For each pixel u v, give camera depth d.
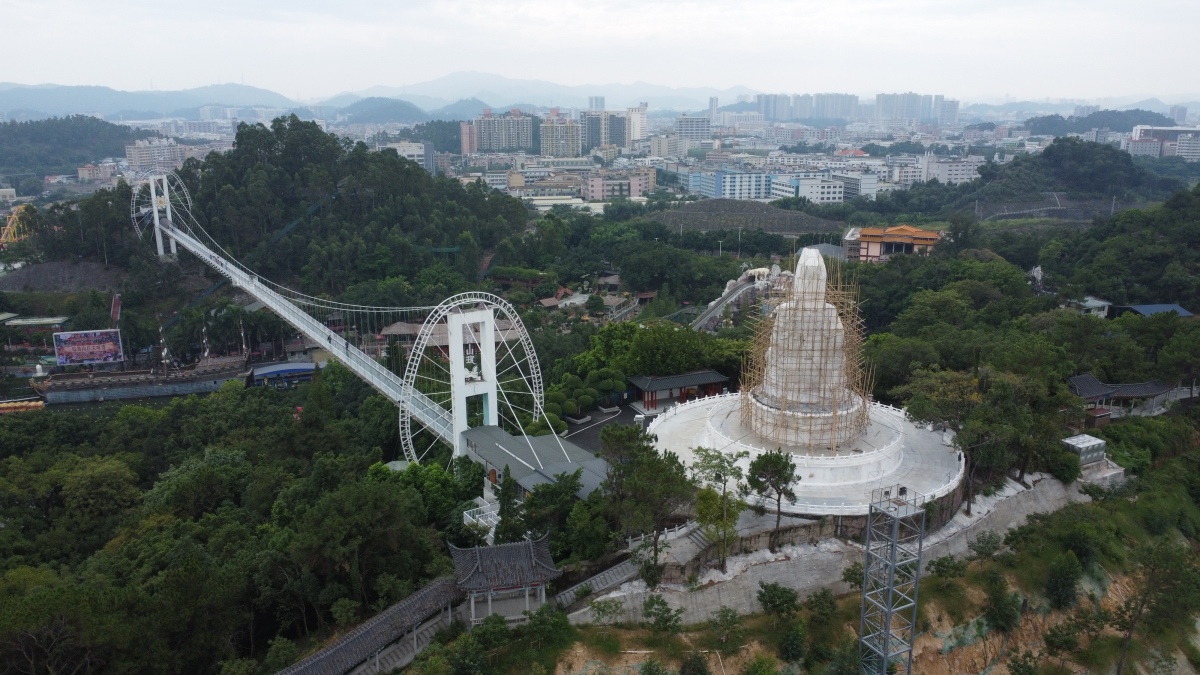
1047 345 109.00
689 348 130.75
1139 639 80.88
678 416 107.81
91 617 53.38
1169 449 109.38
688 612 70.50
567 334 168.25
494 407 114.31
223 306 185.88
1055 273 185.75
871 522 70.44
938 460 92.06
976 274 173.25
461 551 67.00
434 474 92.69
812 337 87.81
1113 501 96.31
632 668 64.50
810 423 87.62
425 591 65.94
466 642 60.31
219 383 168.50
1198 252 169.12
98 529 94.56
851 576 72.25
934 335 133.12
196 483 95.50
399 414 118.88
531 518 76.50
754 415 92.81
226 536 79.25
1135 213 191.88
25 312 195.38
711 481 79.38
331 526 66.44
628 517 70.56
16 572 71.88
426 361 151.88
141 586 64.94
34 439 123.44
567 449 102.06
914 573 67.19
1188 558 88.31
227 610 61.97
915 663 71.88
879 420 103.44
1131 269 169.38
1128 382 117.06
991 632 76.50
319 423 115.81
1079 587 82.69
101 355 171.75
